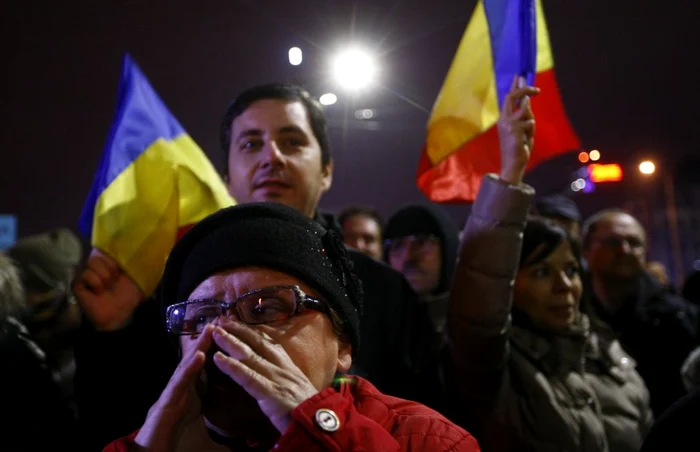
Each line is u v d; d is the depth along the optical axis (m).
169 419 1.08
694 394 1.49
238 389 1.11
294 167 1.95
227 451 1.15
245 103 2.04
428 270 2.85
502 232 1.95
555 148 2.52
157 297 1.89
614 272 3.48
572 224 3.94
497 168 2.43
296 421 1.03
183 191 2.11
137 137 2.13
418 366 2.14
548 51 2.56
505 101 2.08
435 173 2.49
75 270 2.56
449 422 1.29
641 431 2.21
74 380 1.83
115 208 2.00
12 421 1.86
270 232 1.18
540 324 2.22
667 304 3.52
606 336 2.44
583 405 2.13
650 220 11.29
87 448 1.75
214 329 1.08
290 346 1.12
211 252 1.17
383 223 3.98
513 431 2.04
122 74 2.24
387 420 1.28
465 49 2.51
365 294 2.12
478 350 1.98
